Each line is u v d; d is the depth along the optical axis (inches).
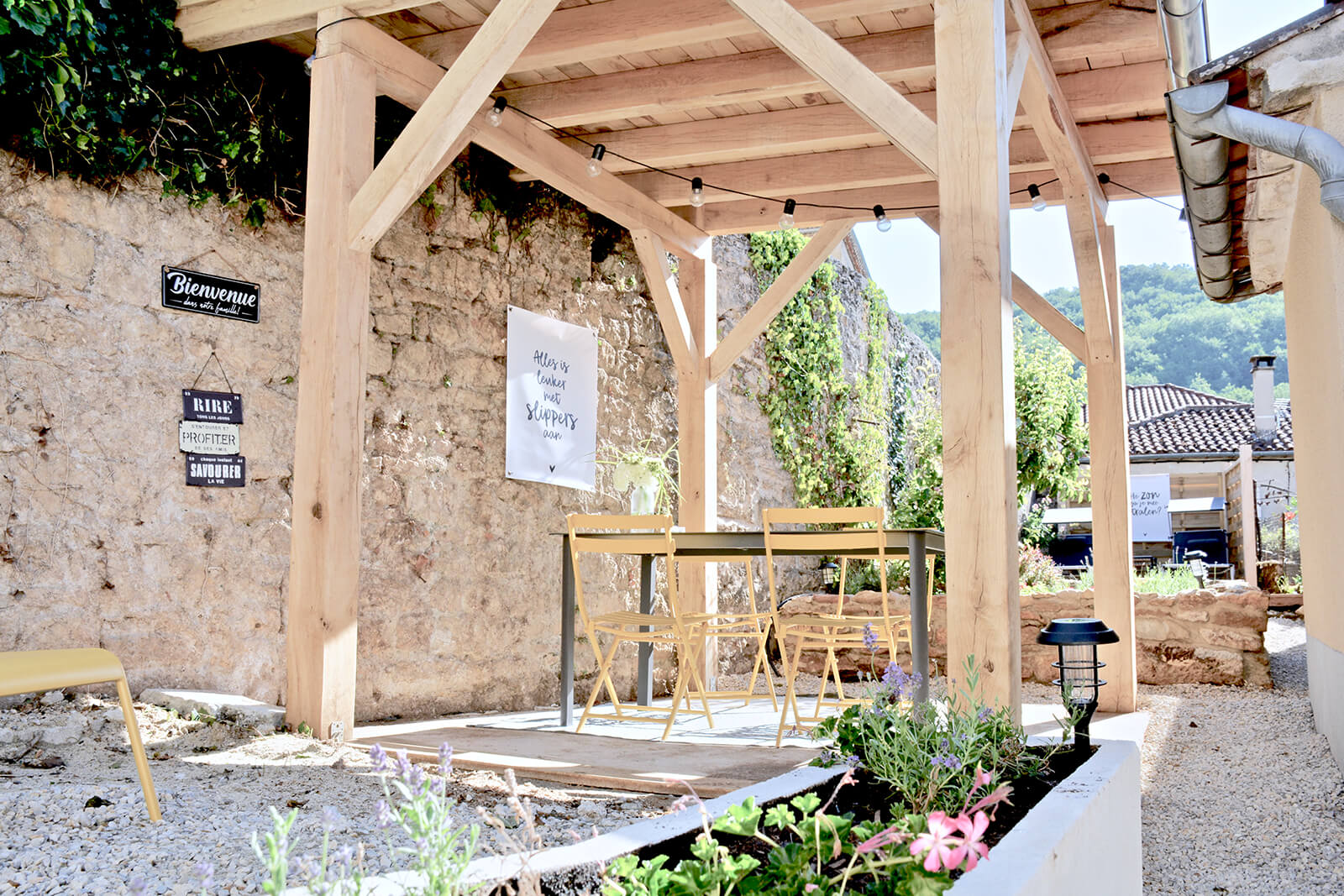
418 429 218.2
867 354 403.2
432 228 225.1
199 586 177.2
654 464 235.8
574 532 189.6
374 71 171.2
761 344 339.3
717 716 211.3
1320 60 140.3
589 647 256.1
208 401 180.2
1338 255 148.6
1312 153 139.6
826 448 367.2
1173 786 179.6
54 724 140.5
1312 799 167.0
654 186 262.4
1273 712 242.2
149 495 171.3
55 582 158.7
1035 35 173.8
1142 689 281.0
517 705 236.5
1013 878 54.2
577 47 184.7
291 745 144.6
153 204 174.7
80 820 97.9
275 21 169.5
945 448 124.9
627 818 115.0
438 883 49.8
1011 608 120.3
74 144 161.6
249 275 188.9
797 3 171.8
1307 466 221.8
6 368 155.3
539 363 248.4
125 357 169.6
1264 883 132.4
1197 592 289.9
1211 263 212.5
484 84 152.8
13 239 157.0
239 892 80.0
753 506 326.3
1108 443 245.0
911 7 181.5
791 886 53.7
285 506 191.6
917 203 256.8
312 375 159.5
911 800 83.4
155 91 172.6
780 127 229.3
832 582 359.6
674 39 181.2
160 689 167.2
